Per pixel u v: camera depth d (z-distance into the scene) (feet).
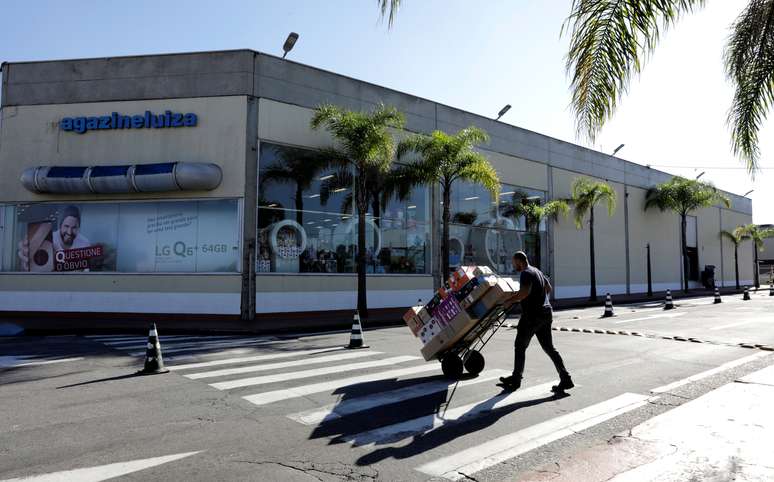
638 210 125.29
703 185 124.36
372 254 71.92
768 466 13.67
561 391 22.47
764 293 123.24
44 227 63.77
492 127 91.20
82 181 60.70
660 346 35.81
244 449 15.66
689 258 143.43
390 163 68.80
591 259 95.91
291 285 63.87
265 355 33.83
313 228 66.44
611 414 19.02
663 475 13.23
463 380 24.94
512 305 24.99
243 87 62.59
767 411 18.79
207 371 28.07
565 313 68.28
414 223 77.25
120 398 22.02
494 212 90.22
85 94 63.87
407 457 14.96
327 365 29.53
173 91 63.05
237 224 61.36
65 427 17.90
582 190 97.25
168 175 59.31
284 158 64.85
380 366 29.04
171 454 15.25
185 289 61.46
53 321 58.49
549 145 102.32
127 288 62.18
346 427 17.79
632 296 109.19
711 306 77.15
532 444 15.93
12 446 15.97
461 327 24.09
